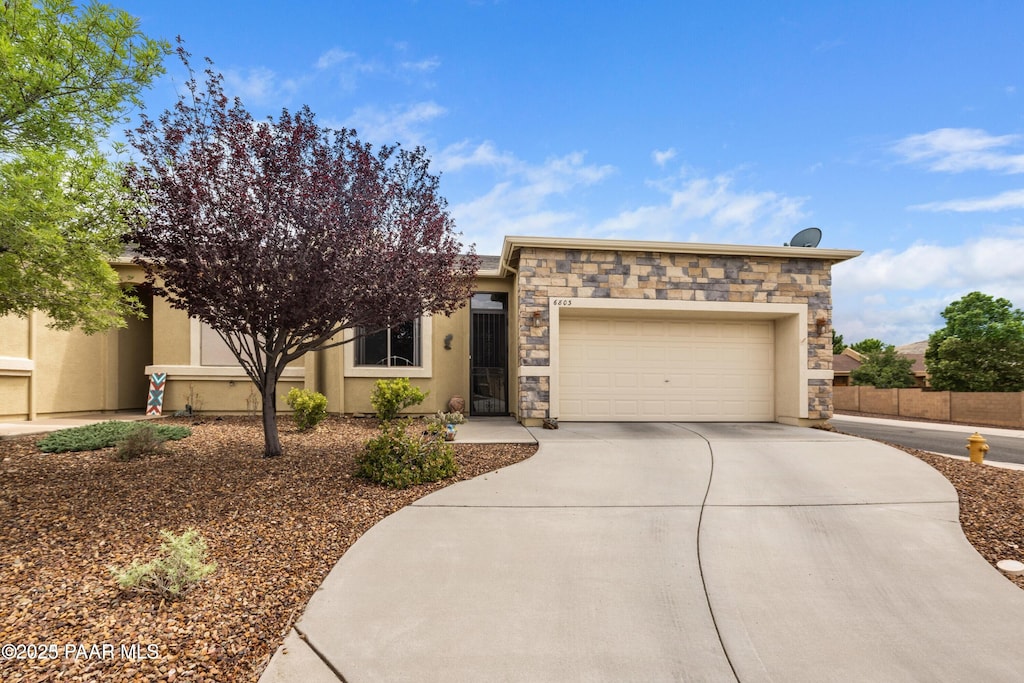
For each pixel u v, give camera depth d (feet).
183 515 17.76
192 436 31.48
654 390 40.81
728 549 15.76
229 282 21.80
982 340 83.15
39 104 21.74
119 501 18.95
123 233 22.15
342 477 22.48
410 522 17.52
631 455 27.07
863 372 107.76
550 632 11.46
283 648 10.72
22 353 39.06
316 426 35.73
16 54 20.16
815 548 15.88
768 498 20.35
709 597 13.03
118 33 22.39
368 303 23.26
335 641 10.98
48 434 30.81
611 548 15.74
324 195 21.06
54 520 17.13
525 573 14.12
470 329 45.06
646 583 13.67
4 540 15.61
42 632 11.19
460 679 9.89
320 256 21.34
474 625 11.67
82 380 43.68
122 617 11.77
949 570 14.55
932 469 24.79
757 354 41.93
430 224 24.22
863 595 13.21
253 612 12.12
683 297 38.45
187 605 12.32
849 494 20.89
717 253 38.55
